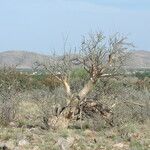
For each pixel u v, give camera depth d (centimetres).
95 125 1723
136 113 1917
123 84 1962
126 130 1623
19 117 1873
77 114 1730
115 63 1750
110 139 1518
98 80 1780
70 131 1602
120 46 1753
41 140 1413
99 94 1773
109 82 1806
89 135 1570
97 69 1719
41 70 1798
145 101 1984
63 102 1802
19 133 1505
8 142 1357
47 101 1788
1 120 1753
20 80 2669
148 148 1366
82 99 1716
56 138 1438
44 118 1694
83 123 1750
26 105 2114
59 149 1288
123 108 1803
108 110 1753
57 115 1702
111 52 1741
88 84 1722
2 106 1780
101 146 1384
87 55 1731
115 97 1797
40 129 1628
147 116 1923
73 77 1922
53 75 1767
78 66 1767
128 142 1473
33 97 2080
